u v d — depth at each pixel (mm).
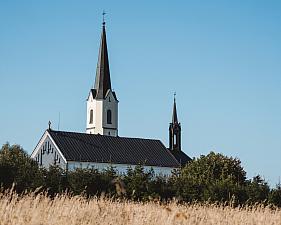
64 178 68312
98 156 174625
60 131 177125
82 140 177625
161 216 24578
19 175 66500
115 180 21500
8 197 24984
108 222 22953
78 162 169000
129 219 23781
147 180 71625
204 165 133250
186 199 73250
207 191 74188
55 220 21703
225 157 135750
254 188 76438
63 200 26828
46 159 172750
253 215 30797
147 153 185125
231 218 29484
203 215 27938
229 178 83438
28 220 21109
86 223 22391
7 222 20766
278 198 75938
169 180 76438
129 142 187000
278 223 29141
